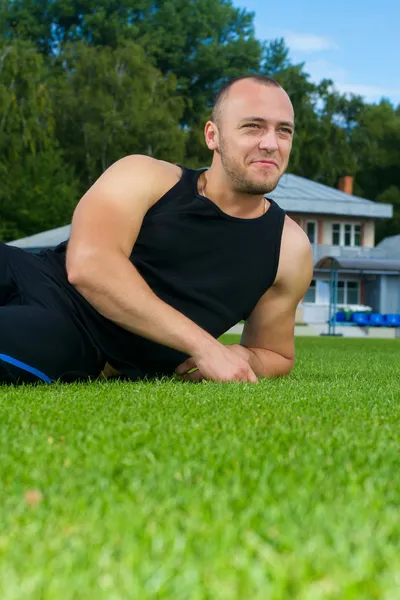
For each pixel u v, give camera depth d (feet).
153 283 15.65
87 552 4.01
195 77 233.76
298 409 10.59
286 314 17.25
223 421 9.10
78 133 180.96
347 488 5.71
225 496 5.31
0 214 153.28
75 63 187.21
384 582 3.56
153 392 12.69
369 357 32.45
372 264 117.60
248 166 14.84
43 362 14.34
